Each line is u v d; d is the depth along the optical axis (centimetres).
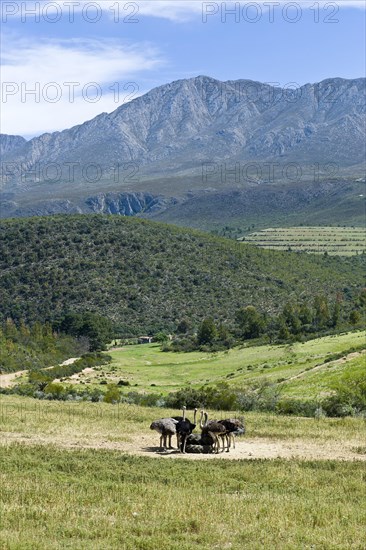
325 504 2127
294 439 3469
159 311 19075
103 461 2672
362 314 16512
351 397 5469
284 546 1702
